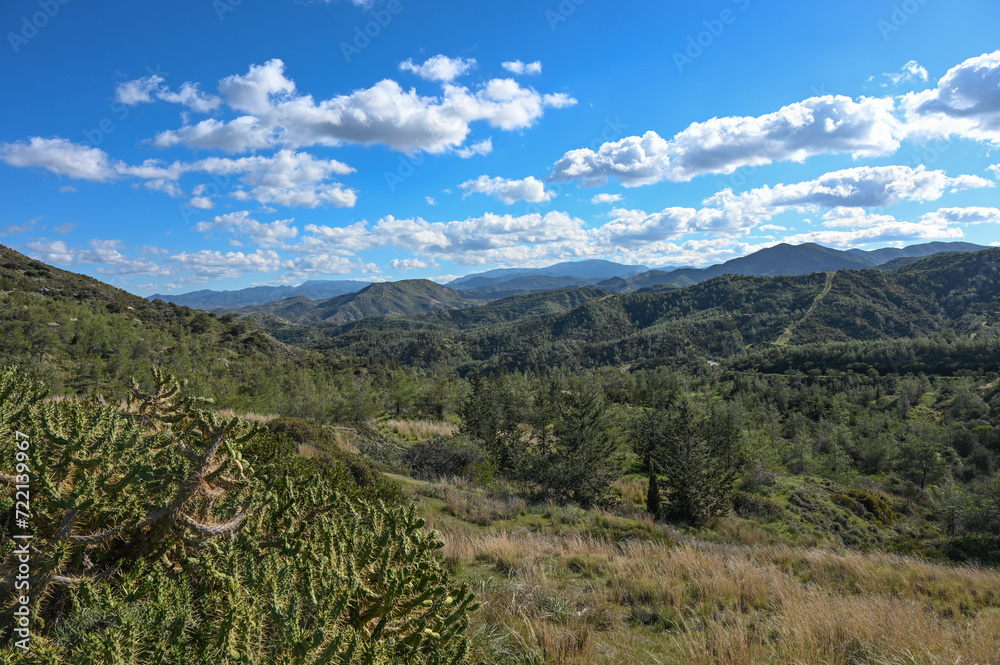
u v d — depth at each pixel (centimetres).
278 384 2953
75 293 6469
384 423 2642
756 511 1880
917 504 3169
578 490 1556
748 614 479
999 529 2264
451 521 852
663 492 1794
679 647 376
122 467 161
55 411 171
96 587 133
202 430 188
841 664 356
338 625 142
